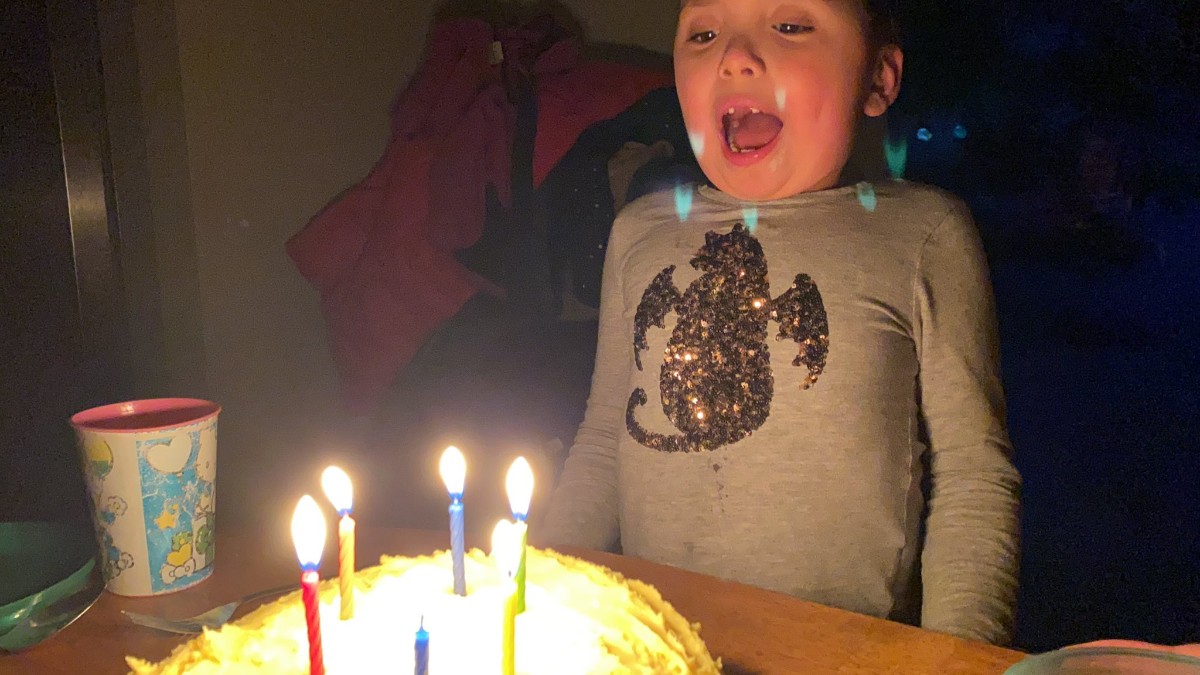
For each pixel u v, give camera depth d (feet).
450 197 5.53
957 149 11.15
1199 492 7.82
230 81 5.56
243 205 5.70
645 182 5.67
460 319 5.83
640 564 2.88
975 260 3.61
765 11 3.61
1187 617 6.22
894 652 2.31
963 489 3.33
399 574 2.46
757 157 3.71
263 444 5.98
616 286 4.16
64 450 5.13
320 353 6.30
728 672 2.22
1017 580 3.09
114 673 2.27
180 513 2.71
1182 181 11.82
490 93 5.63
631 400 3.85
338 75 6.23
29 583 2.67
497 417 5.78
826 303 3.54
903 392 3.53
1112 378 9.92
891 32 3.84
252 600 2.64
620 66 6.21
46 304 5.07
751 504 3.50
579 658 2.00
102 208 5.03
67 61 4.87
